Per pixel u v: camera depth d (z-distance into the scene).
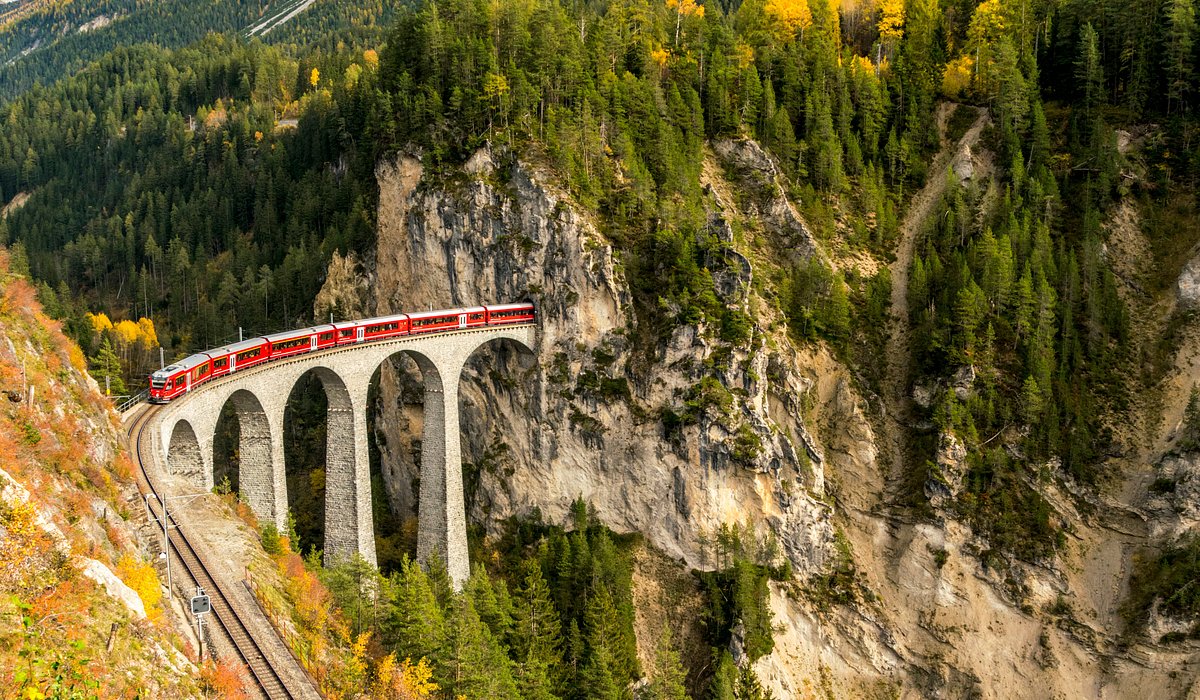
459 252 139.38
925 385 128.00
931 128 151.12
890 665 119.75
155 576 64.88
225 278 181.25
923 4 162.12
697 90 152.38
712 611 119.44
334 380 112.38
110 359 135.12
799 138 152.75
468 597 107.12
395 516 145.12
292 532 104.31
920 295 133.00
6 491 52.88
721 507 125.44
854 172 148.00
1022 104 145.12
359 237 156.50
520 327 132.75
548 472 134.12
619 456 131.00
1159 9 147.25
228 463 152.25
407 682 75.94
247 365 101.50
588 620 113.19
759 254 137.38
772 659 115.94
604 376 132.00
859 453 127.94
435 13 150.62
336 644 77.56
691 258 130.25
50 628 47.38
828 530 123.88
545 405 134.00
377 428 149.12
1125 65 147.50
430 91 144.50
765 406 126.75
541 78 142.50
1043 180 138.75
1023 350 126.38
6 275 86.62
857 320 134.50
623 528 131.00
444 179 140.50
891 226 142.50
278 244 191.00
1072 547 118.75
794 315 134.25
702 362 127.06
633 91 143.25
